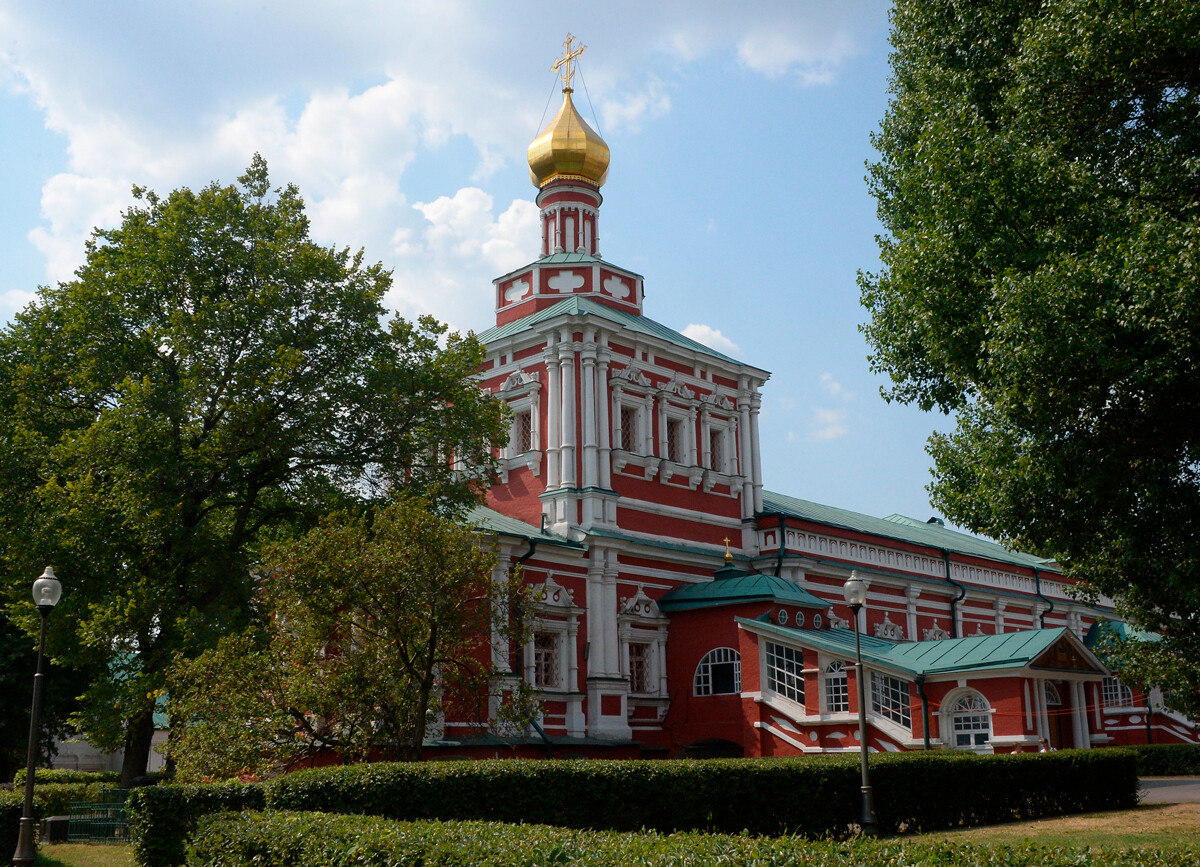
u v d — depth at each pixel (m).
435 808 15.22
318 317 26.77
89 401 26.52
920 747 28.42
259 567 23.27
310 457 26.50
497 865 8.95
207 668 20.31
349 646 21.52
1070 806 23.23
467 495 27.45
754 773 18.11
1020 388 13.73
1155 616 23.03
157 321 25.89
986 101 16.45
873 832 18.27
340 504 26.23
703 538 36.94
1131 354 12.57
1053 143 14.44
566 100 42.12
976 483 16.77
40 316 27.58
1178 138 14.00
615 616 33.09
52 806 26.27
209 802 17.45
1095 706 33.25
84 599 23.64
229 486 25.64
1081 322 12.66
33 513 24.78
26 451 25.05
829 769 19.11
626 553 33.94
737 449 39.28
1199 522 14.05
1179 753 37.81
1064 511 14.74
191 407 24.61
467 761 16.42
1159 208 13.48
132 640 23.70
